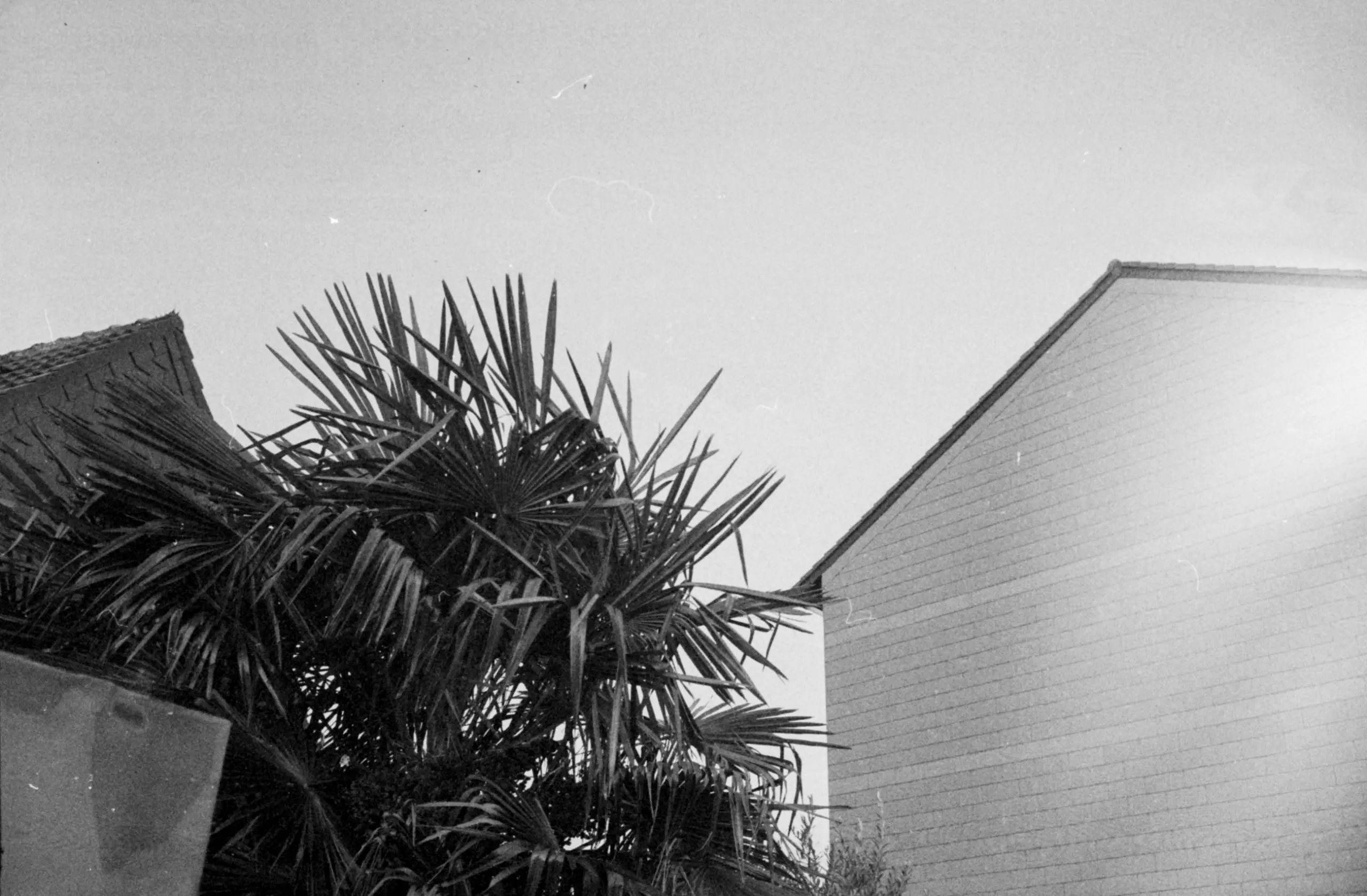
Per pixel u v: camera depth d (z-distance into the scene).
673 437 5.16
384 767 4.68
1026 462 14.20
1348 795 10.88
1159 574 12.72
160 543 4.70
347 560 4.83
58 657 4.29
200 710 4.38
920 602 14.50
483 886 4.45
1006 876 12.70
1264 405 12.59
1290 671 11.56
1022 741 13.10
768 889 4.82
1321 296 12.52
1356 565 11.49
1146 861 11.84
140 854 2.87
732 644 4.85
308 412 4.63
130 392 4.65
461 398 4.54
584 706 4.71
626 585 4.62
